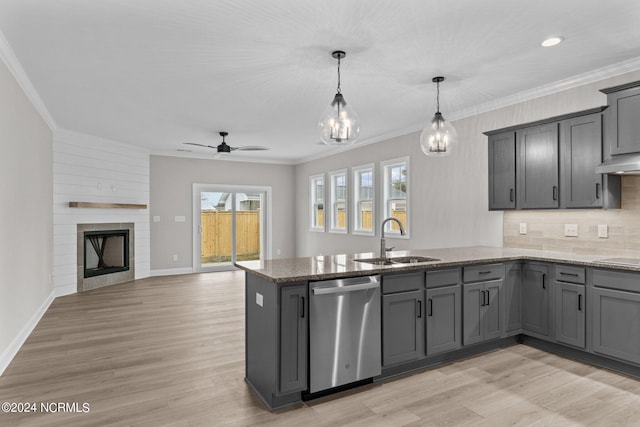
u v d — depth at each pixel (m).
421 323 3.00
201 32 2.75
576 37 2.86
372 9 2.45
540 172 3.71
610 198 3.25
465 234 4.84
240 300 5.46
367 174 6.84
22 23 2.61
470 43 2.95
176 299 5.52
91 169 6.22
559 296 3.28
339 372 2.59
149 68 3.42
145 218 7.41
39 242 4.53
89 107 4.62
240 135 6.25
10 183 3.25
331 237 7.75
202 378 2.87
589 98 3.61
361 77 3.65
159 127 5.67
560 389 2.67
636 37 2.86
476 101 4.45
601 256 3.45
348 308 2.62
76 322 4.34
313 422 2.26
